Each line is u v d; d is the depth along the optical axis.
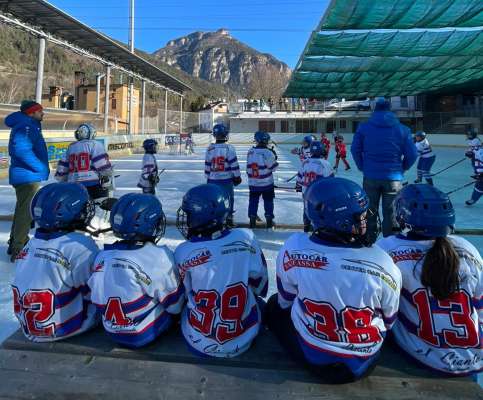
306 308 1.63
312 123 39.34
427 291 1.67
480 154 7.14
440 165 15.95
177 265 1.88
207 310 1.79
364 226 1.64
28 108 3.97
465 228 5.50
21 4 12.38
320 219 1.65
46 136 12.60
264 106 40.66
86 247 1.96
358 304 1.55
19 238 3.96
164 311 1.92
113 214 1.86
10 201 7.34
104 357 1.85
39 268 1.89
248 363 1.79
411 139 3.96
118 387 1.65
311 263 1.62
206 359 1.82
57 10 12.84
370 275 1.55
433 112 33.38
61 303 1.92
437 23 12.91
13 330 2.66
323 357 1.61
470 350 1.65
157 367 1.77
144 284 1.79
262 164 5.34
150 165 6.05
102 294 1.81
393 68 19.69
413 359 1.75
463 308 1.64
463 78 24.59
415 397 1.58
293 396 1.59
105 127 19.78
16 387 1.65
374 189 4.04
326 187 1.66
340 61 18.23
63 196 1.97
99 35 15.75
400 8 11.62
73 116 17.48
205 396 1.60
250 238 1.93
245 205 7.28
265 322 2.09
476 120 29.41
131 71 23.19
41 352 1.88
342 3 11.26
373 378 1.69
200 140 34.47
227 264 1.80
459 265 1.61
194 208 1.83
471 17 12.38
